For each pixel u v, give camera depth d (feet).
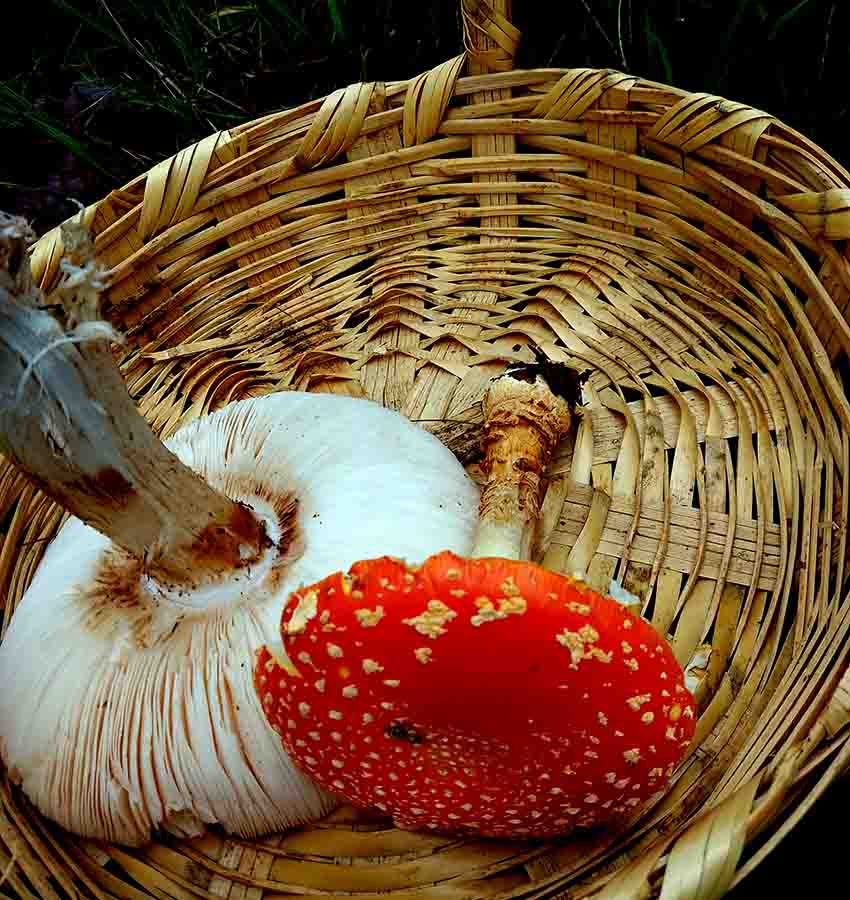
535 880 0.91
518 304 1.32
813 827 1.10
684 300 1.26
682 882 0.73
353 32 1.71
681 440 1.15
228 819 0.93
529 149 1.33
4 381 0.70
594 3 1.61
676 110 1.16
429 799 0.82
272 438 1.01
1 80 1.92
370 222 1.36
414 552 0.91
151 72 1.83
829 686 0.83
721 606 1.05
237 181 1.32
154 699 0.89
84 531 1.03
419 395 1.26
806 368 1.11
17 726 0.94
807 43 1.54
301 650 0.73
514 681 0.69
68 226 0.68
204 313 1.36
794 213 1.11
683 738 0.76
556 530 1.12
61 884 0.95
